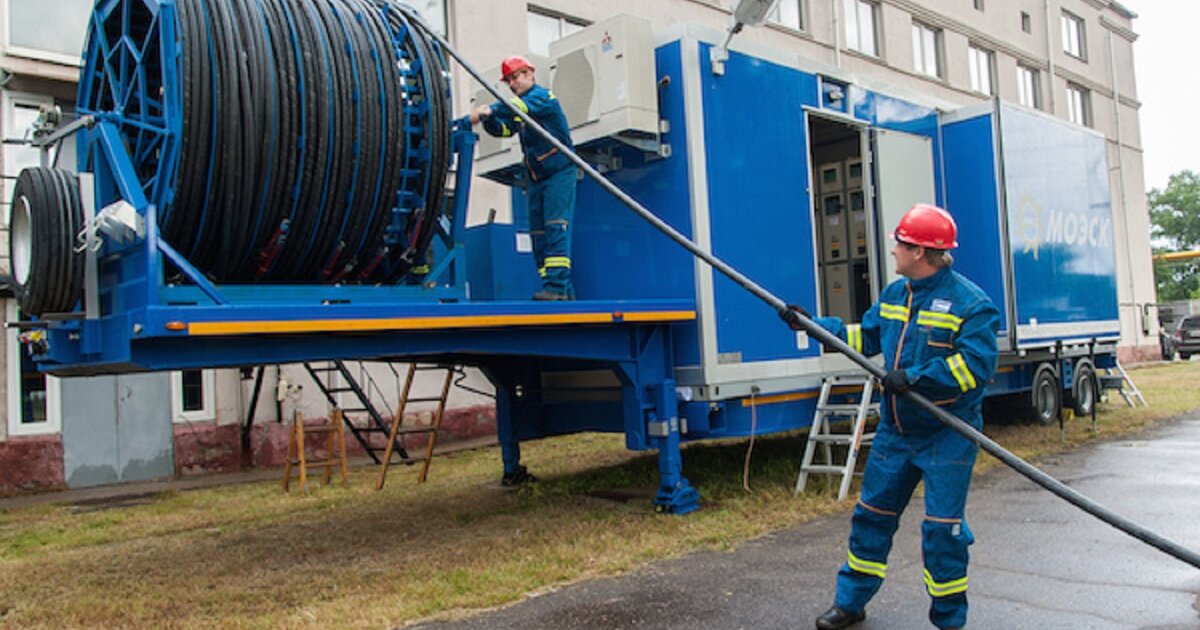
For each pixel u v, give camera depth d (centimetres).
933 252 387
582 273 766
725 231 700
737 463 863
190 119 491
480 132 822
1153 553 521
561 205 659
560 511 698
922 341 387
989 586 470
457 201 643
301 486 898
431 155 599
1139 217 3030
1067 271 1098
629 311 636
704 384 677
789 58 775
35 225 477
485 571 517
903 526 605
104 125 527
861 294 1028
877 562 404
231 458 1174
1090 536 564
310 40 539
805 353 754
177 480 1103
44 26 1093
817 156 1064
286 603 480
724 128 709
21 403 1045
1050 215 1061
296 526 705
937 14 2380
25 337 555
